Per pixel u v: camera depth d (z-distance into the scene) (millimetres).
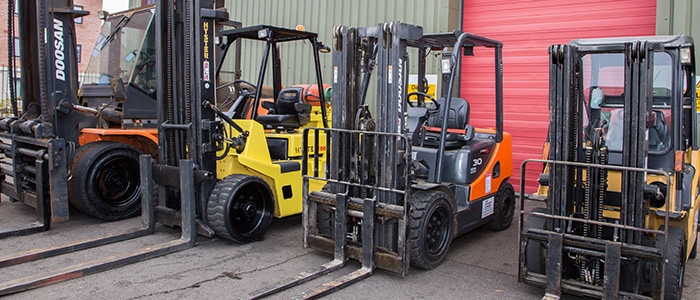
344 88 4438
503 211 5980
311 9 10102
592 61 4277
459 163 5039
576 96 3775
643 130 3383
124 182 6094
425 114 5137
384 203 4289
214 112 5098
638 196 3434
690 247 4215
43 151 5422
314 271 4203
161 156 5398
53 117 5613
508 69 8258
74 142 5902
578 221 3674
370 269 4266
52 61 5570
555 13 7793
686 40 3957
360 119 4422
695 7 6375
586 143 4121
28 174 6020
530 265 3943
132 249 4895
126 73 6520
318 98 6332
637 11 7188
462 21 8641
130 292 3871
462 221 4922
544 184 3885
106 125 6246
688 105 4527
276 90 6465
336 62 4469
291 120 6203
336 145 4488
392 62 4176
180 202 5410
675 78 3824
